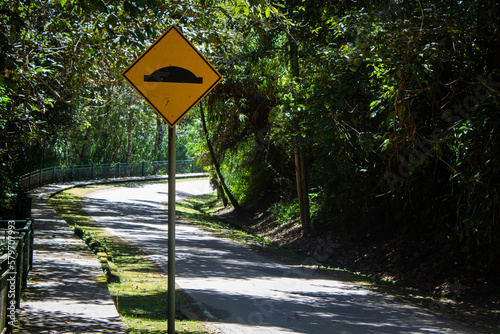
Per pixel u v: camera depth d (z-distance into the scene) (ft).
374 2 37.01
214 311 30.25
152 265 44.27
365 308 33.60
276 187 98.68
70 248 44.52
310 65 56.13
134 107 145.48
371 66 40.65
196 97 19.69
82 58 34.24
